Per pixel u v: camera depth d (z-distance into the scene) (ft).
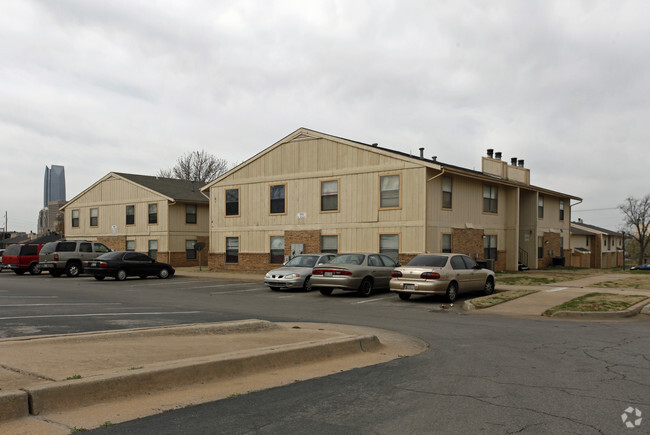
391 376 21.77
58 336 24.77
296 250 89.81
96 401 16.94
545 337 31.96
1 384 16.63
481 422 15.76
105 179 133.28
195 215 125.49
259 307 47.55
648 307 43.62
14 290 61.11
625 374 22.17
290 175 91.61
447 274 51.01
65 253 92.17
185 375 19.61
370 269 57.93
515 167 106.52
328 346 25.89
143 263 84.53
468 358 25.68
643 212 221.66
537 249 108.99
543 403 17.80
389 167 79.56
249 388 19.47
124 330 27.63
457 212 84.12
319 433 14.64
